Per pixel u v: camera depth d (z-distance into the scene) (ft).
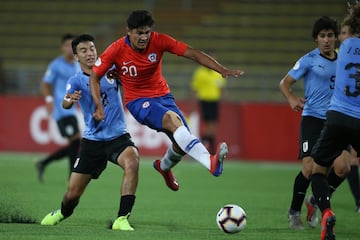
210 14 284.00
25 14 289.33
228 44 275.18
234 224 79.77
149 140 214.07
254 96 252.42
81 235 79.51
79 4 290.76
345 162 89.81
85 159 89.20
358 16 76.54
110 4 289.94
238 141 216.33
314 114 91.50
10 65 278.67
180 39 277.64
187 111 217.97
